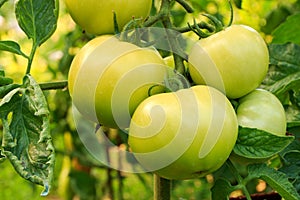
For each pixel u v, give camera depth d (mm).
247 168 669
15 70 1810
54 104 1500
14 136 636
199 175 620
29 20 683
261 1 1462
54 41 1702
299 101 823
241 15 1443
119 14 664
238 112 665
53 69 1573
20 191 2223
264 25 1418
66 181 1506
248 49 647
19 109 642
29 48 1803
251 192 1238
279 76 843
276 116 663
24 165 615
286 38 1046
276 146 638
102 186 1596
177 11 1152
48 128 618
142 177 1726
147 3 674
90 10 664
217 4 1243
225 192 667
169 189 711
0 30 1685
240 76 647
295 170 732
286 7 1402
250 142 639
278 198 782
